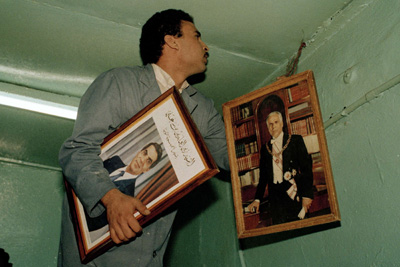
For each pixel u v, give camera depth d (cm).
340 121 166
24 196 268
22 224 261
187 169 129
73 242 141
